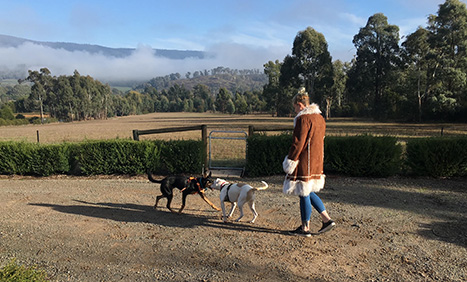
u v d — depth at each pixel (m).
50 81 102.19
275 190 6.97
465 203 5.65
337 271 3.44
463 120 40.22
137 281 3.36
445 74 39.66
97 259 3.89
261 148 8.42
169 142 9.06
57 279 3.45
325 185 7.18
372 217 5.06
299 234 4.40
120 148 9.05
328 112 66.12
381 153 7.73
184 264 3.69
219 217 5.35
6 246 4.34
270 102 90.06
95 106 114.19
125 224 5.09
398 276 3.31
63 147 9.41
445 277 3.27
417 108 43.78
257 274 3.41
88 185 8.02
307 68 59.03
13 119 85.81
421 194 6.32
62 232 4.79
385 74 56.12
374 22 55.34
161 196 5.73
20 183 8.56
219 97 148.50
